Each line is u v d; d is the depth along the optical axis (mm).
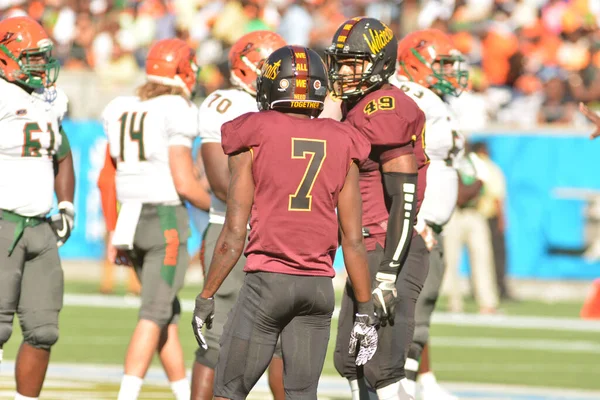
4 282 20656
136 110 23641
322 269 17062
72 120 57531
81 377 29812
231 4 63250
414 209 18516
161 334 23875
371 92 19203
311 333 17234
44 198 21188
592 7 63531
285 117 17062
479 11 62906
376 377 19297
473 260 48844
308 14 65250
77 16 68250
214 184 22406
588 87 59125
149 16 67250
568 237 53719
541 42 62938
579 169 53469
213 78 60250
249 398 27594
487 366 34375
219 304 22031
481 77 60219
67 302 47562
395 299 18609
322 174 16922
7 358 32625
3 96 20828
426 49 22750
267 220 16891
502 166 54062
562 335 42281
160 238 23312
